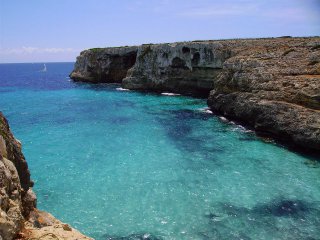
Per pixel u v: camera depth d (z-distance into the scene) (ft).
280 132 113.29
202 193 76.59
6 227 31.35
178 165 94.89
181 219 65.05
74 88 280.31
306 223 63.26
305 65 126.62
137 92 245.04
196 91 220.84
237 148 110.42
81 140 121.39
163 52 233.96
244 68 144.46
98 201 73.15
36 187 80.79
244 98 136.56
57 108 188.14
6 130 46.09
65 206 70.95
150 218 65.51
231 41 200.85
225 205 70.69
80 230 61.26
